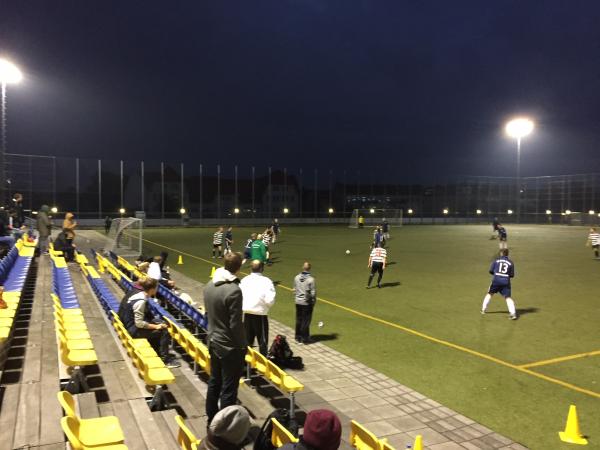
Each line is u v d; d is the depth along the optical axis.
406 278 19.91
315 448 2.96
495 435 6.30
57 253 20.75
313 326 12.12
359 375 8.55
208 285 5.48
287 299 15.54
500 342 10.71
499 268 13.06
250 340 8.70
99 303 12.38
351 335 11.28
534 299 15.58
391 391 7.80
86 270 16.16
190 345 7.54
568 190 80.06
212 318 5.35
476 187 87.25
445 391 7.85
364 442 4.73
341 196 80.12
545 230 57.84
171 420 5.66
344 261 25.58
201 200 67.06
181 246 33.28
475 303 14.92
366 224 76.69
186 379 7.46
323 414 3.02
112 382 6.81
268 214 73.38
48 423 5.09
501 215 88.44
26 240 22.52
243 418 3.37
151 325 7.95
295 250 31.47
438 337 11.11
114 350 8.26
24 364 6.99
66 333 7.67
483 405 7.30
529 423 6.69
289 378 6.30
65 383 6.36
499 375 8.62
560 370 8.91
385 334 11.37
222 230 26.67
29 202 54.56
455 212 86.19
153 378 5.89
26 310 10.57
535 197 84.50
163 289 12.73
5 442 4.65
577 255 29.02
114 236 30.69
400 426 6.51
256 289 8.47
